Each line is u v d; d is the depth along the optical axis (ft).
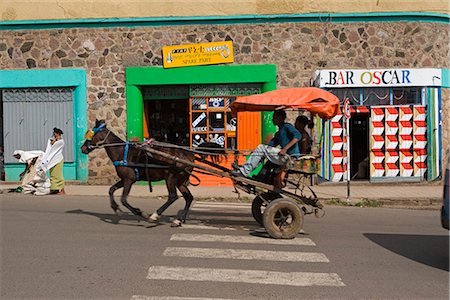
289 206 26.17
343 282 18.93
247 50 49.21
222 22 49.26
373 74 48.34
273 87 49.03
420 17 48.91
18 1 49.65
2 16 49.78
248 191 28.04
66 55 49.96
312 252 23.61
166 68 49.39
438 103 49.03
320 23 48.98
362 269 20.81
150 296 16.93
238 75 49.14
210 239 26.03
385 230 29.63
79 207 36.45
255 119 49.65
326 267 21.04
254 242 25.53
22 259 21.54
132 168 29.07
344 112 42.47
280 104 27.04
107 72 49.80
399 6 48.78
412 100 49.73
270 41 49.11
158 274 19.49
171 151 28.94
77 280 18.65
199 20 49.08
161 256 22.26
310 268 20.84
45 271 19.79
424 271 20.62
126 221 30.91
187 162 27.94
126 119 49.85
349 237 27.35
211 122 50.37
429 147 49.11
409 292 17.83
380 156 49.52
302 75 49.24
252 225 30.40
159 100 52.29
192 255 22.54
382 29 48.96
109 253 22.67
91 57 49.80
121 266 20.57
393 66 49.08
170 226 29.53
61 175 43.68
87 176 49.83
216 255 22.65
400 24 48.96
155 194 43.52
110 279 18.80
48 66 50.03
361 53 49.06
